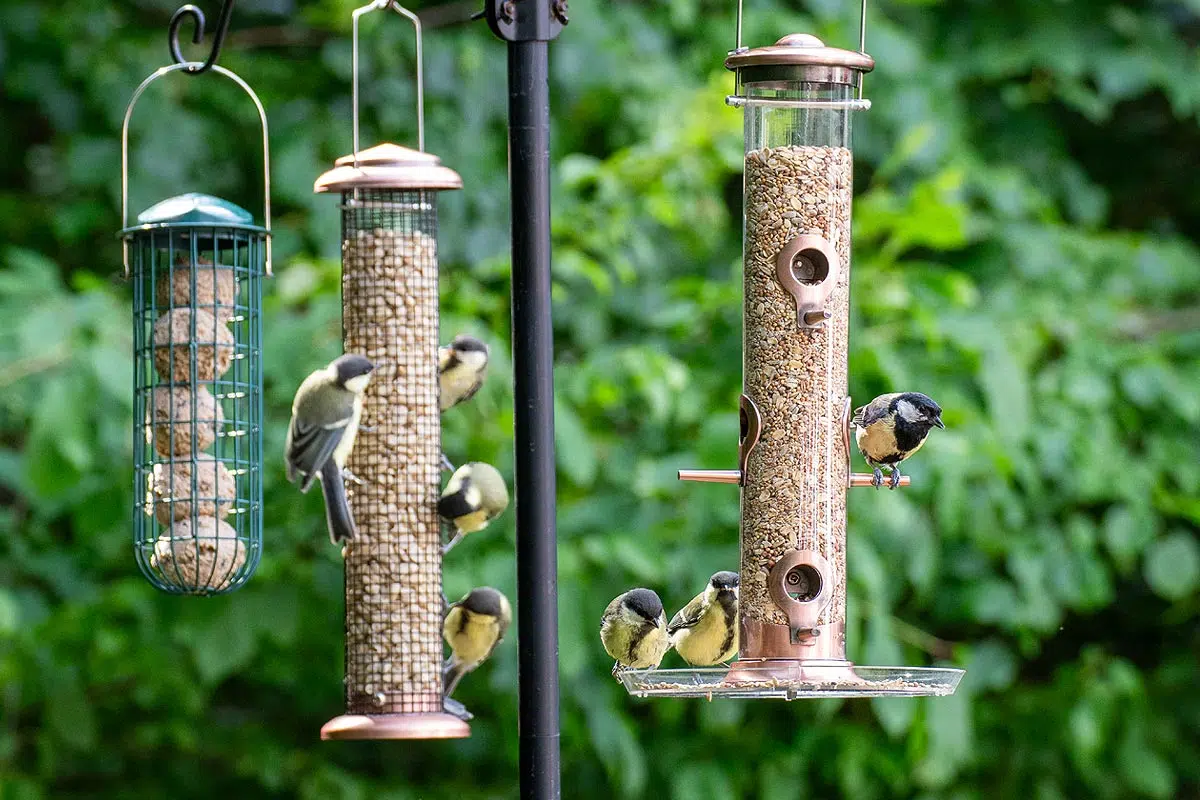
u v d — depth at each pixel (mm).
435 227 8594
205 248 9266
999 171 15688
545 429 6930
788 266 8656
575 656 12344
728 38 15438
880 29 15383
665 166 13891
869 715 15406
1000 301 14953
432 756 15422
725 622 8648
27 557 14234
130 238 8797
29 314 12070
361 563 8312
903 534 13430
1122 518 14422
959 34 16578
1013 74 16766
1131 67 16156
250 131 14969
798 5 16172
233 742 15148
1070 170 16766
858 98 8836
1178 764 16203
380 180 7984
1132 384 14547
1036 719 15523
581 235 13633
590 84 14727
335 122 14969
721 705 14094
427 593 8328
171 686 14086
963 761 14094
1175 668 16469
